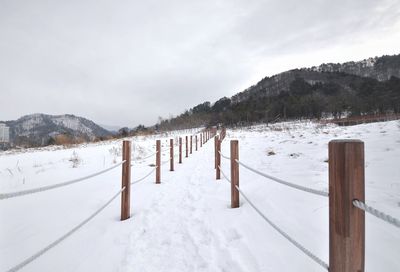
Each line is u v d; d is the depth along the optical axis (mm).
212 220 3564
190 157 11250
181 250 2803
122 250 2832
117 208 4312
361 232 1287
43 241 3029
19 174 7984
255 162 7555
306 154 7883
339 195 1323
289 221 3064
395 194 3531
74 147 21109
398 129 10266
